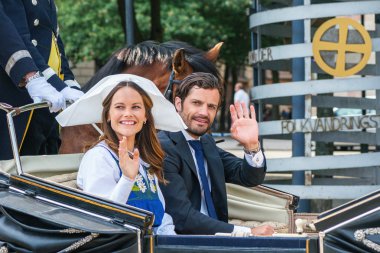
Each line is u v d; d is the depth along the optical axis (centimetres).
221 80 581
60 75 568
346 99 801
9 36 490
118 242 365
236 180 492
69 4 2403
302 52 755
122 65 583
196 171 468
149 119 432
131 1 985
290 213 544
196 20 2355
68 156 473
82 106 433
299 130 750
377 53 795
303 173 784
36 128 548
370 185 779
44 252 374
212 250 365
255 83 843
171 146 464
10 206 379
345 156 752
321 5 751
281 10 768
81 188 418
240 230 427
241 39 2503
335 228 351
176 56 558
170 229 436
